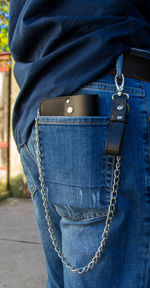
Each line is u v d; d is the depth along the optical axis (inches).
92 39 24.7
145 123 24.8
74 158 24.0
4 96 169.0
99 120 23.4
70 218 26.8
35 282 70.3
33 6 27.3
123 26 25.5
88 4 26.2
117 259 25.3
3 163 169.9
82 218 25.8
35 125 25.9
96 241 25.3
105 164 23.9
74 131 23.6
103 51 24.4
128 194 24.7
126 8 26.1
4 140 169.8
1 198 160.1
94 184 24.0
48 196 26.6
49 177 25.8
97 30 24.9
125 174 24.5
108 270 25.4
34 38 28.2
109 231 24.8
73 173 24.3
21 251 89.0
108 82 24.8
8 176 170.9
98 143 23.6
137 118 24.7
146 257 25.1
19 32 29.0
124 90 24.6
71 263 26.7
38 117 25.3
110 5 25.7
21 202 157.5
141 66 25.6
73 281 26.4
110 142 22.7
